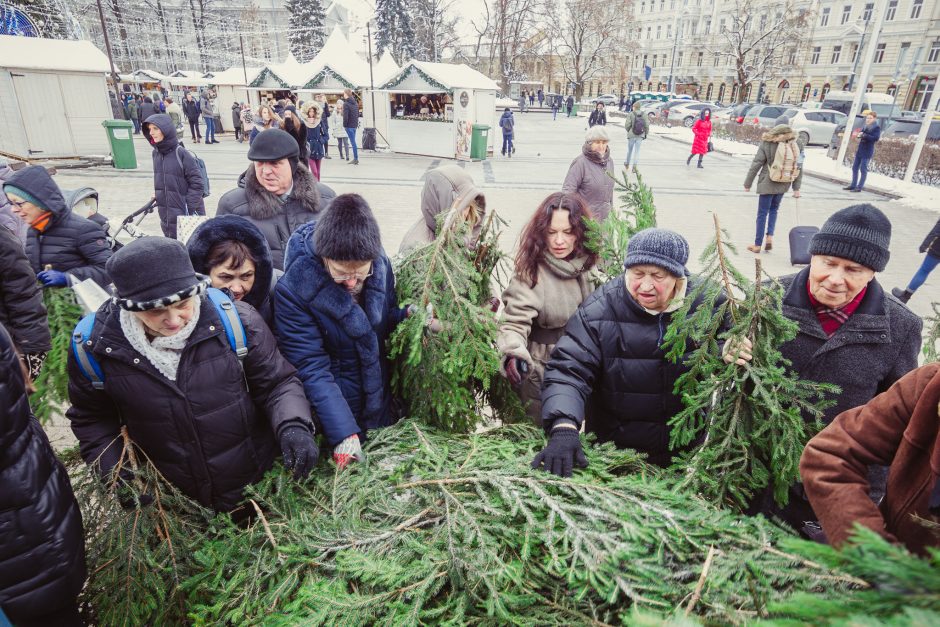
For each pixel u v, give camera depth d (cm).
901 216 983
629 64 6397
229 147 1762
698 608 109
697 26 5688
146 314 143
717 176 1406
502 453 162
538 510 137
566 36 4938
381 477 164
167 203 549
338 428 174
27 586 133
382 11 4959
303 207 303
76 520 142
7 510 127
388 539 137
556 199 218
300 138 613
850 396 179
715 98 5619
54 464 140
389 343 200
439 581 124
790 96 4966
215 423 160
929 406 103
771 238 754
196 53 3800
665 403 188
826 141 2175
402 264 206
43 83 1331
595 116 2153
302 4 5119
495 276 237
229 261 184
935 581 64
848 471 112
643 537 121
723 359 159
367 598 121
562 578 126
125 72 3681
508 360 204
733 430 154
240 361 163
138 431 157
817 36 4709
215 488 166
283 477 168
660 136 2567
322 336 183
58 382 196
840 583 99
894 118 1948
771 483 165
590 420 207
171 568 145
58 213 299
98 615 146
